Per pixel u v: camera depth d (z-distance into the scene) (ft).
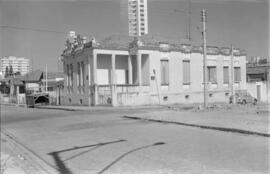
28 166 31.45
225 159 29.30
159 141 40.88
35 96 186.70
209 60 167.43
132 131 52.47
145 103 146.41
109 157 32.99
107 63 150.82
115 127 59.62
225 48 175.11
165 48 152.25
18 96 255.91
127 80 155.63
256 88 189.88
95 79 144.36
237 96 158.71
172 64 154.71
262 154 30.76
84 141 44.93
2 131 65.41
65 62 178.40
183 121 60.13
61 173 27.99
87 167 29.43
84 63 153.89
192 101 160.66
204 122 56.70
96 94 143.54
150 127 56.65
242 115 66.85
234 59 177.88
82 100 157.17
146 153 33.71
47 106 165.78
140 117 73.61
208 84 166.50
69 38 172.86
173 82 154.92
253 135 42.50
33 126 71.51
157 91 150.10
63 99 182.80
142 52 145.69
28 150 40.93
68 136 51.31
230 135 43.39
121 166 28.81
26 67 440.45
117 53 147.64
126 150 36.14
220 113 74.13
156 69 149.79
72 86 169.78
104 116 86.58
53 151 38.81
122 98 140.26
